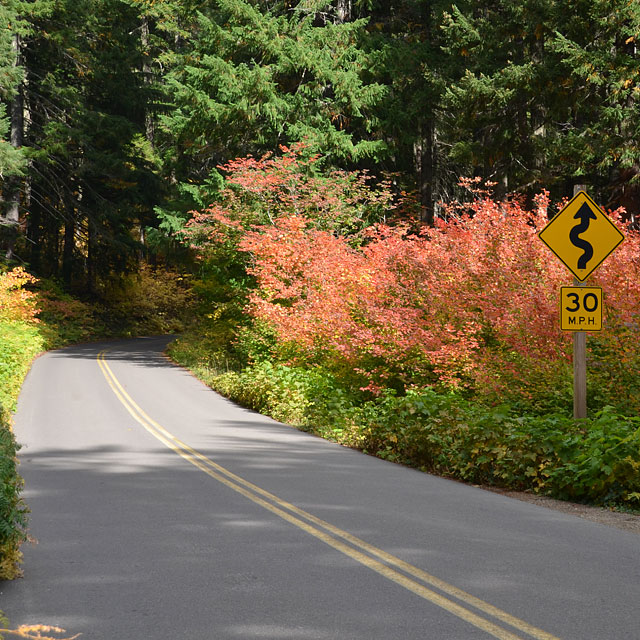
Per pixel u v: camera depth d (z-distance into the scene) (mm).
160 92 55969
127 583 5863
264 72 30516
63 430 15273
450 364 15617
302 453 12984
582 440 10242
